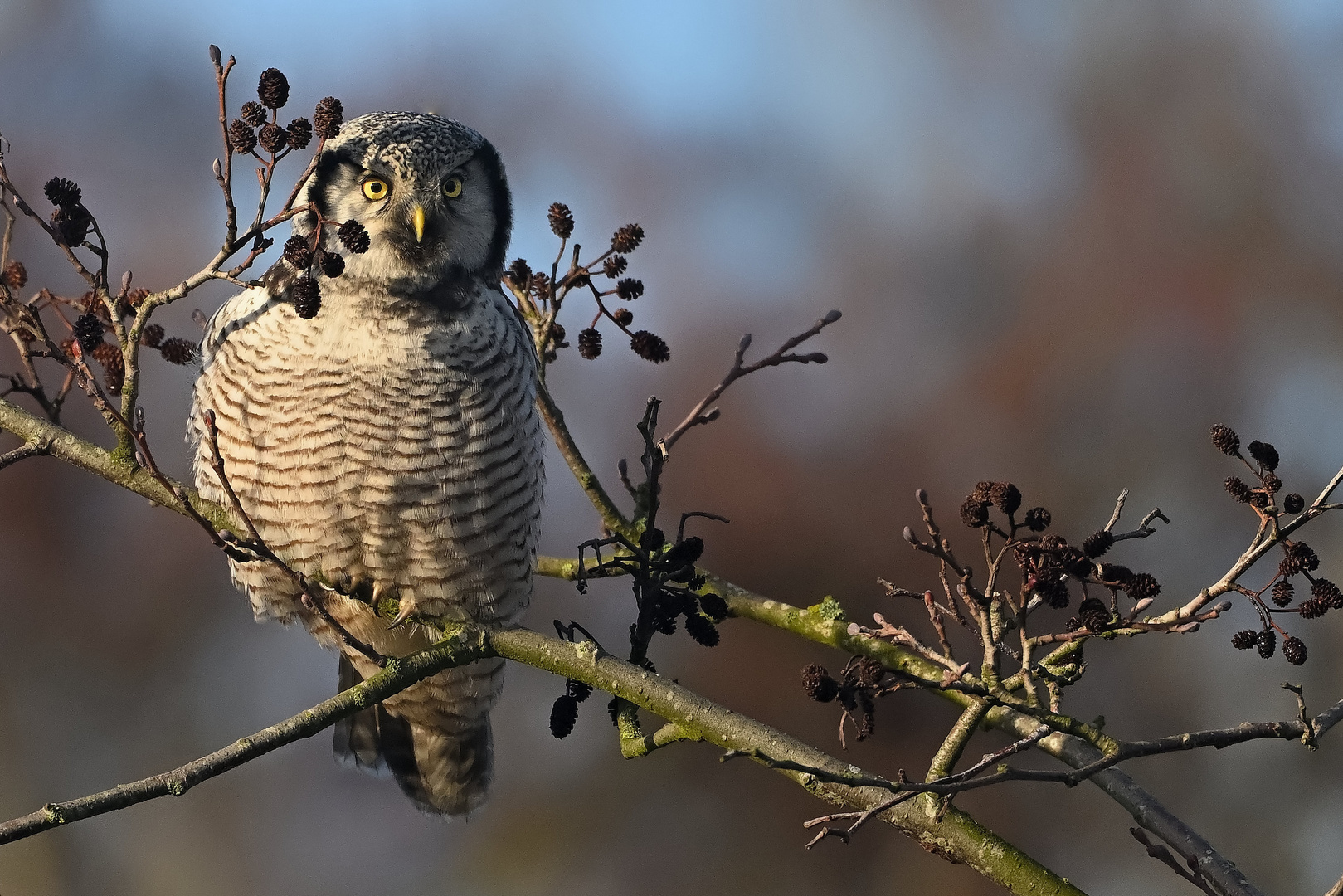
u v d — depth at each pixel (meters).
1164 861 5.24
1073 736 5.41
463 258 7.20
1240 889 5.20
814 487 13.87
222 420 6.95
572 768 14.16
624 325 6.97
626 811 13.86
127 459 6.19
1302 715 4.83
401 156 7.01
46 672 14.34
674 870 13.50
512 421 7.08
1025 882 5.26
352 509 6.95
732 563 13.52
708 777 13.87
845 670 5.20
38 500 14.26
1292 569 4.76
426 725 8.27
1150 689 13.97
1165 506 14.69
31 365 6.20
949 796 5.40
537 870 13.74
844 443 14.35
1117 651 14.06
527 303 7.25
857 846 13.47
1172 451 14.84
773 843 13.51
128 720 14.55
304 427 6.84
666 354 6.96
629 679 5.90
